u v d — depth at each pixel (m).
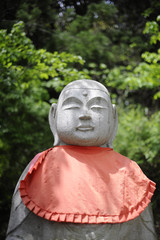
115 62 6.96
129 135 5.83
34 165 2.40
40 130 6.21
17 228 2.29
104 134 2.53
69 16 6.72
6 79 4.23
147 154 5.23
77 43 6.19
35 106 6.20
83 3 7.22
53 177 2.34
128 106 6.93
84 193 2.26
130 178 2.44
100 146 2.62
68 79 4.84
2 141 5.73
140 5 7.08
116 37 6.90
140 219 2.40
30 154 5.37
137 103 7.51
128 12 7.31
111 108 2.67
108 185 2.35
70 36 6.27
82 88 2.56
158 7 5.91
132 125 5.92
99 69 7.18
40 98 6.16
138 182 2.45
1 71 4.24
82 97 2.51
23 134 5.84
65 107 2.53
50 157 2.48
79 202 2.22
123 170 2.46
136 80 5.50
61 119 2.53
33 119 6.29
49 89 6.96
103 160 2.48
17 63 5.22
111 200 2.29
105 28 6.99
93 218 2.18
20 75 4.60
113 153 2.61
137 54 6.77
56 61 4.69
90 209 2.21
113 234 2.22
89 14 6.56
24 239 2.25
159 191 3.53
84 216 2.18
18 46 4.74
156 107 7.34
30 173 2.36
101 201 2.26
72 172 2.35
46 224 2.24
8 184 4.72
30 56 4.46
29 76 4.98
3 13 5.42
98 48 6.32
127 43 6.77
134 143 5.69
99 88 2.61
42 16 6.21
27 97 6.20
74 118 2.47
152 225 2.44
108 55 6.50
